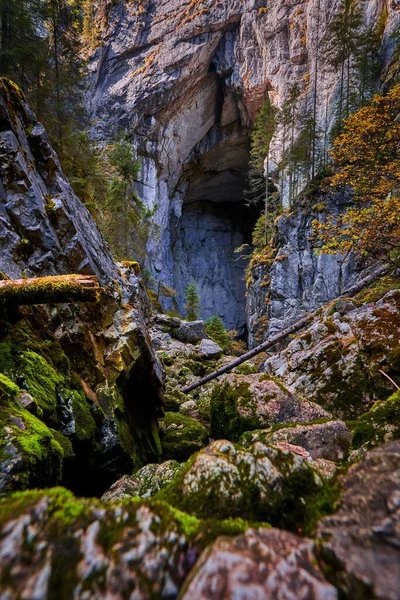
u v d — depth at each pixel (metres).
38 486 2.97
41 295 4.32
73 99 25.53
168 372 14.32
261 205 61.34
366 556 1.24
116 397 5.94
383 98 9.34
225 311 60.00
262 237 40.84
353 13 35.44
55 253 6.46
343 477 1.91
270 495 1.99
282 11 45.25
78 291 4.58
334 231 9.87
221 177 63.81
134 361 6.99
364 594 1.10
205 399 11.21
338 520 1.49
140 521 1.45
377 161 9.52
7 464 2.61
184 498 2.10
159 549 1.34
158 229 48.03
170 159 55.28
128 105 48.81
